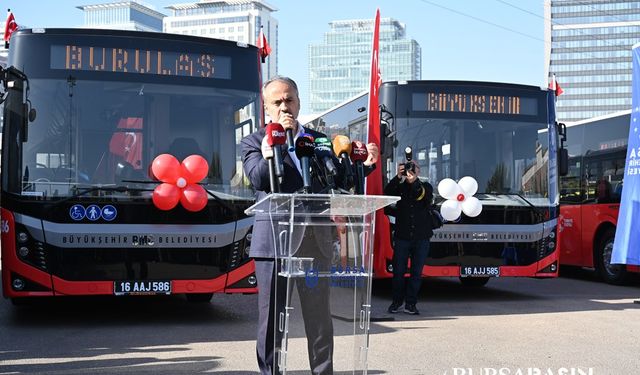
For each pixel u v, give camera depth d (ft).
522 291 43.96
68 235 28.25
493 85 40.27
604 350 24.77
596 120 50.14
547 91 40.91
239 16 629.51
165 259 28.91
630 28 382.63
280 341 14.06
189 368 21.48
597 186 49.55
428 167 38.99
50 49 29.43
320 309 14.06
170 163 28.60
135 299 38.78
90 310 34.30
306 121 59.36
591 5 389.19
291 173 15.60
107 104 29.45
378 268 38.58
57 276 28.19
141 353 23.76
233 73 31.09
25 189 28.35
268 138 14.34
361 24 627.87
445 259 38.01
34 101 28.99
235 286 29.66
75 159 28.81
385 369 21.57
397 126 39.09
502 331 28.50
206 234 29.32
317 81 632.38
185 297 39.68
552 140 40.40
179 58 30.48
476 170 39.45
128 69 29.89
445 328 29.19
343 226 14.15
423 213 33.14
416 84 39.63
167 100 30.01
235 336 27.12
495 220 38.73
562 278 53.16
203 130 30.19
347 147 15.58
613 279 47.91
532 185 39.68
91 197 28.55
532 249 39.04
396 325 29.99
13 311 33.73
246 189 30.14
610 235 48.19
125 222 28.68
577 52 388.98
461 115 39.73
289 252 13.89
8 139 28.76
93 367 21.56
